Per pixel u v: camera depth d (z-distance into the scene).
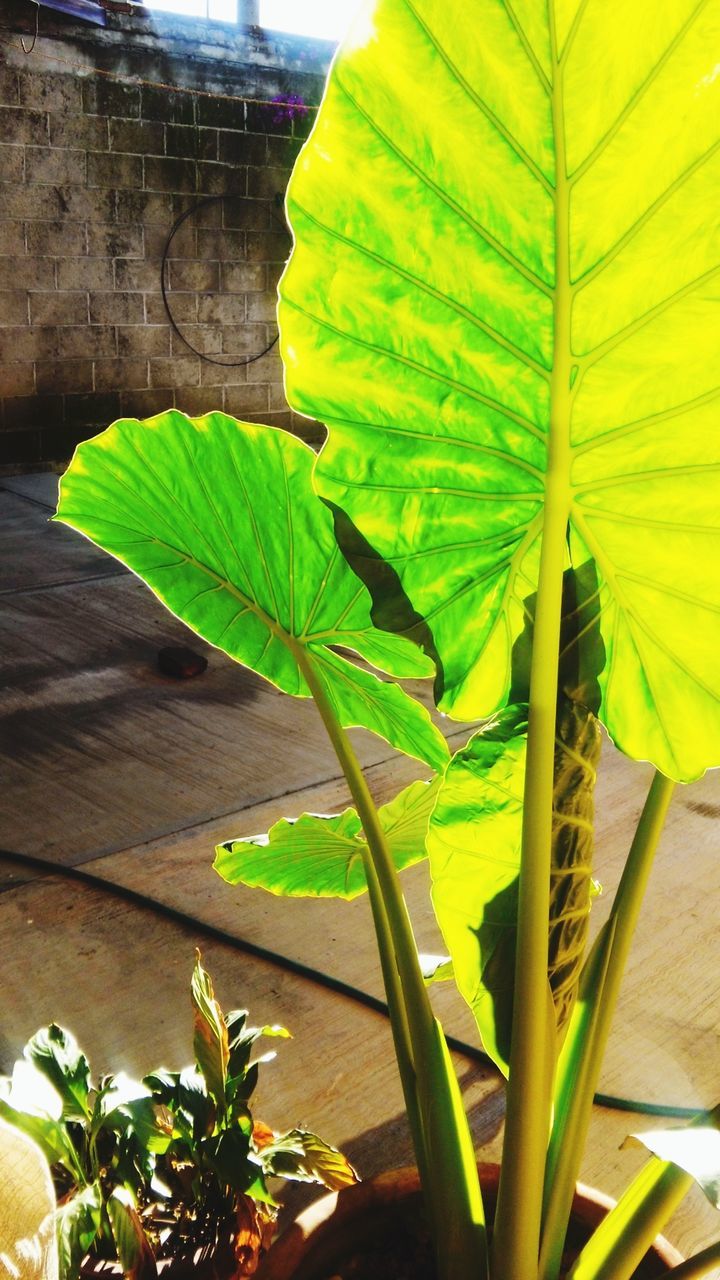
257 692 4.60
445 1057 1.20
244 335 9.92
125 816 3.38
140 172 8.95
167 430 1.23
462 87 0.88
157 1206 1.40
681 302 0.94
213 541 1.31
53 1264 1.04
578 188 0.90
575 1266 1.12
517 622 1.16
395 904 1.23
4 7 7.96
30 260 8.61
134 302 9.20
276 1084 2.17
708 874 3.08
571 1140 1.17
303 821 1.40
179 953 2.62
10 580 6.20
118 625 5.47
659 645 1.14
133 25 8.58
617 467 1.03
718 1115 0.99
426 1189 1.20
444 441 1.06
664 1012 2.43
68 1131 1.35
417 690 4.75
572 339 0.97
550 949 1.08
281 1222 1.82
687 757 1.17
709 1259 1.04
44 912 2.78
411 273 0.97
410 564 1.13
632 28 0.83
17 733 4.04
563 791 1.07
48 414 8.98
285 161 9.71
